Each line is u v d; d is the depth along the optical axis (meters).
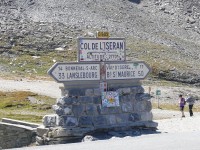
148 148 33.78
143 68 50.53
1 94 123.12
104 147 35.69
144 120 49.56
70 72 47.12
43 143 46.34
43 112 97.44
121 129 47.94
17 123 53.78
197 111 111.56
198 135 42.06
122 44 49.81
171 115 93.31
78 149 35.38
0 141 49.53
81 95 46.84
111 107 48.06
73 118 46.09
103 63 48.59
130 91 49.28
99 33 48.75
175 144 35.62
